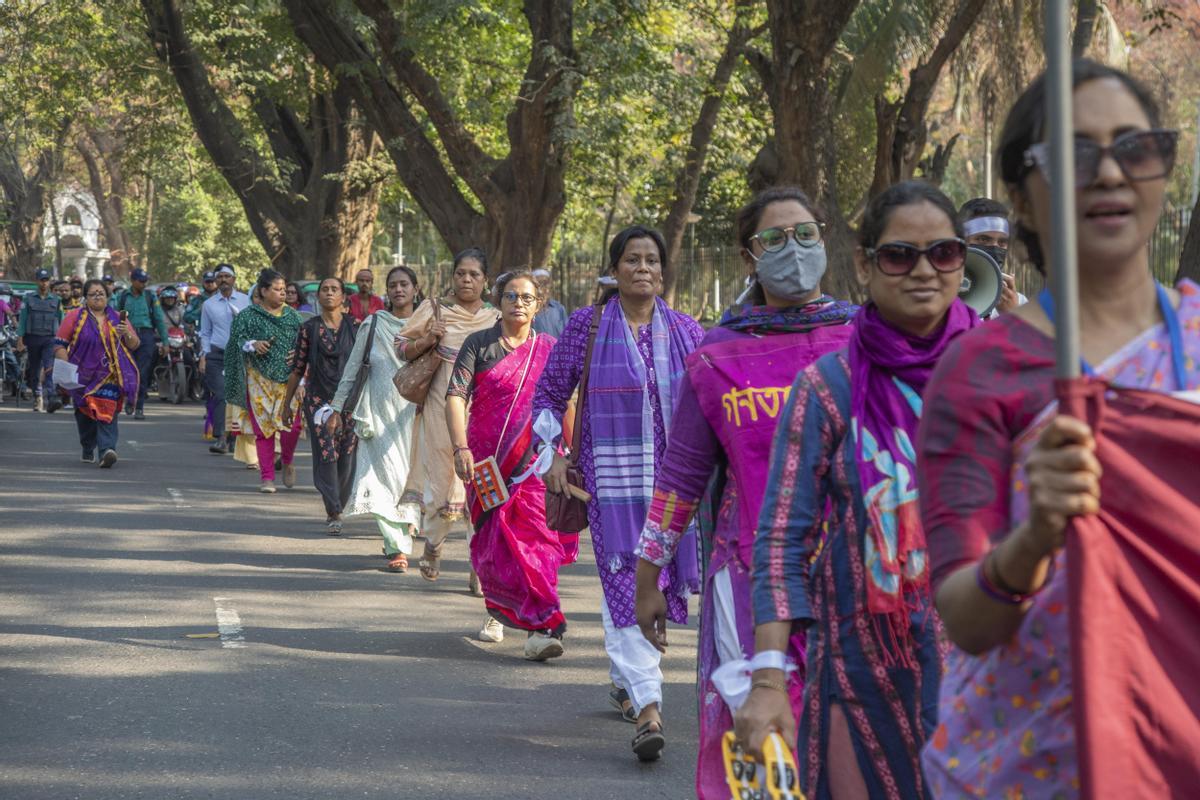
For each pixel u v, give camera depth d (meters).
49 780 5.78
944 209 3.50
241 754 6.19
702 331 6.56
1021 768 2.48
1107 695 2.27
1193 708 2.31
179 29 33.03
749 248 4.62
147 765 6.00
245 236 65.75
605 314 6.52
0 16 35.00
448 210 27.28
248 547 11.85
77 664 7.79
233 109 39.88
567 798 5.70
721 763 4.48
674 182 28.81
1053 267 2.29
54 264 89.69
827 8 17.50
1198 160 17.06
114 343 17.16
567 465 6.51
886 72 21.22
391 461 10.98
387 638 8.63
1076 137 2.39
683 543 6.05
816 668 3.51
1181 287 2.52
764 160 19.41
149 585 10.07
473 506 8.27
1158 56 22.92
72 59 36.06
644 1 24.53
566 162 25.11
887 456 3.44
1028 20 19.23
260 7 29.62
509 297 8.41
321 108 34.91
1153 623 2.32
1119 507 2.33
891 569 3.40
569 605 9.85
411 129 27.22
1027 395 2.48
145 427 23.03
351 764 6.08
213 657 8.01
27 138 48.03
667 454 4.54
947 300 3.50
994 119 20.22
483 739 6.50
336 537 12.57
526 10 24.62
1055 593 2.44
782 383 4.38
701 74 27.50
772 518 3.49
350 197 35.59
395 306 11.48
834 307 4.56
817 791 3.48
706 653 4.53
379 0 25.03
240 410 17.48
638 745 6.12
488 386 8.41
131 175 39.41
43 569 10.55
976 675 2.58
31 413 25.84
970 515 2.47
